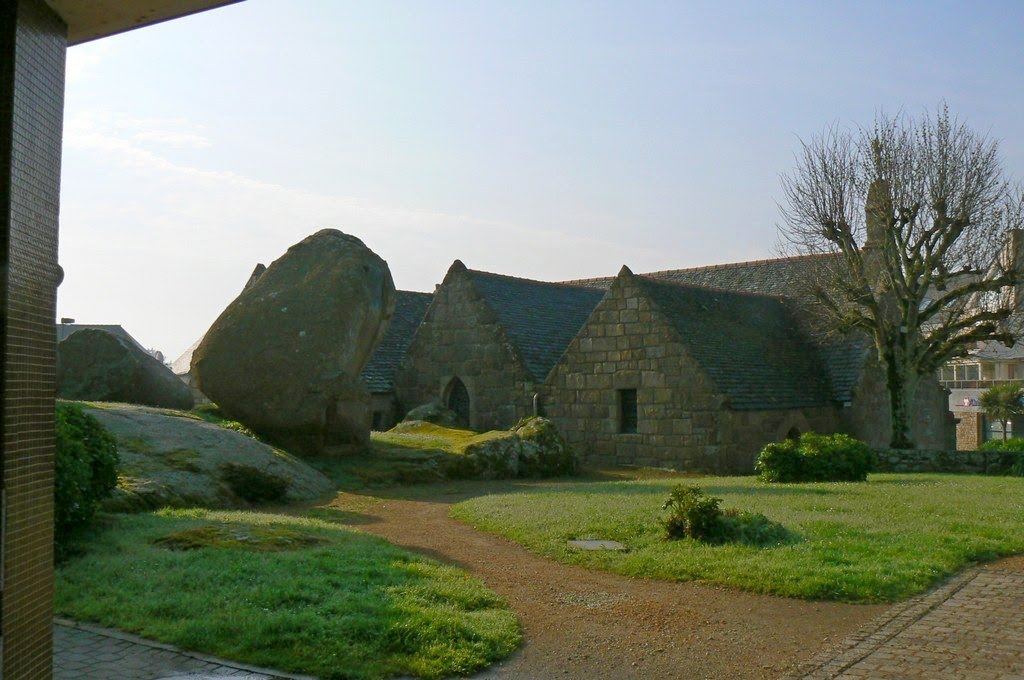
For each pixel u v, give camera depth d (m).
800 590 9.28
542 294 33.62
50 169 5.39
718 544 11.15
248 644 7.01
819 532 11.55
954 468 22.53
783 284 34.44
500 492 17.56
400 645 7.18
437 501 16.36
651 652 7.67
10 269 4.83
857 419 28.72
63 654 6.86
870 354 29.52
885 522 12.31
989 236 24.98
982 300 30.20
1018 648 7.49
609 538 11.72
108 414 15.43
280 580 8.51
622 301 26.89
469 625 7.77
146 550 9.59
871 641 7.76
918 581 9.56
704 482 19.08
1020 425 52.22
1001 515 12.95
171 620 7.51
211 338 19.66
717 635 8.12
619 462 26.59
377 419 30.95
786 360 29.09
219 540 10.03
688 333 26.42
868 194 25.94
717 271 37.03
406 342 34.47
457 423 28.19
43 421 5.29
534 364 29.31
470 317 30.28
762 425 25.73
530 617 8.62
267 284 20.25
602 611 8.85
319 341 19.33
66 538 9.84
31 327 5.11
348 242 20.91
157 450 14.55
